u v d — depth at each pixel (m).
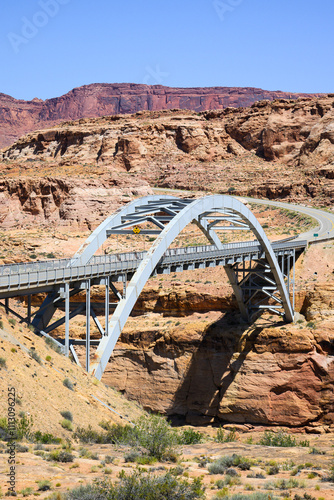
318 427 73.44
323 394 74.56
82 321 89.62
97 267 50.50
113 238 117.81
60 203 133.62
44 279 43.81
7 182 141.25
